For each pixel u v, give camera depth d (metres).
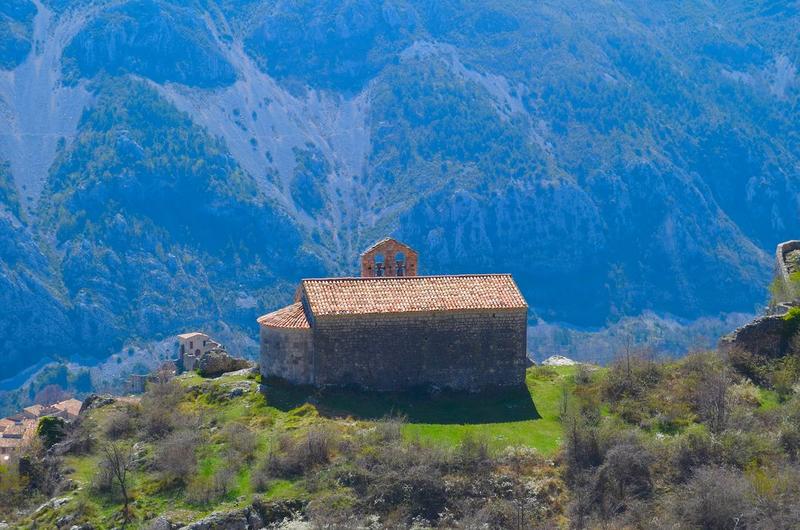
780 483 70.19
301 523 71.56
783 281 99.06
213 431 83.38
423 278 91.44
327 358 86.62
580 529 70.38
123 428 86.81
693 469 74.25
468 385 88.44
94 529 72.69
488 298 89.38
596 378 92.19
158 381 98.12
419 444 78.44
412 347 87.69
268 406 85.69
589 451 77.56
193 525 71.06
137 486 77.25
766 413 81.12
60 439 87.81
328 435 78.44
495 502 73.56
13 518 78.31
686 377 89.06
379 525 71.25
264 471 76.56
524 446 79.12
